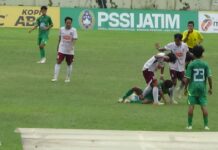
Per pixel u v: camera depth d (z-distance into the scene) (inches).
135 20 4753.9
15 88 1843.0
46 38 2532.0
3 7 4525.1
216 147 1154.0
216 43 3848.4
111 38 3909.9
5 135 1180.5
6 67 2336.4
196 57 1316.4
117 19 4739.2
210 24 4830.2
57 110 1489.9
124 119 1400.1
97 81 2060.8
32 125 1289.4
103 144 1151.6
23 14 4544.8
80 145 1138.7
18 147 1085.1
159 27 4771.2
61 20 4598.9
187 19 4813.0
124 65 2532.0
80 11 4677.7
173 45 1764.3
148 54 2984.7
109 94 1797.5
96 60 2674.7
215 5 5536.4
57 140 1166.3
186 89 1438.2
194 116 1476.4
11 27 4517.7
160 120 1403.8
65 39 2020.2
